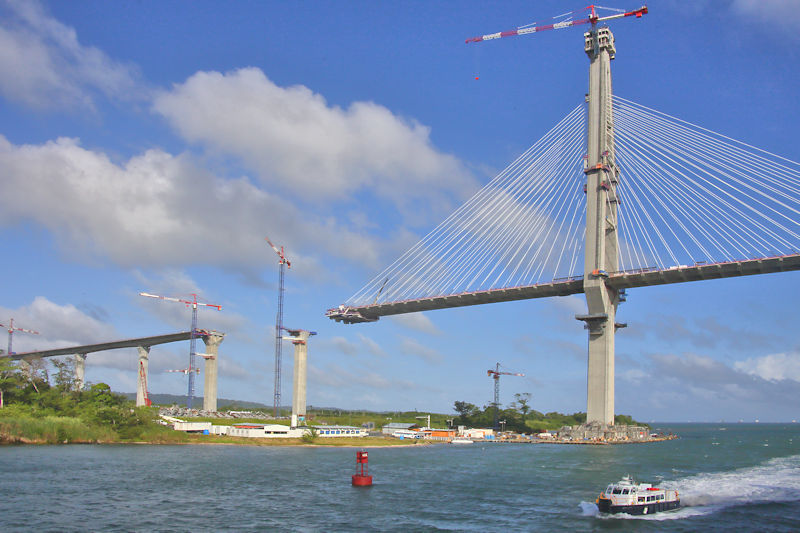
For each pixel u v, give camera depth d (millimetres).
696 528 58750
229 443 163125
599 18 199875
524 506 68625
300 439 178125
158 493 74125
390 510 65688
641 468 110312
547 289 195125
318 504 68688
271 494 75000
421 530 56906
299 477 91438
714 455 143875
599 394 193125
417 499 72812
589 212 190625
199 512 63344
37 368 188875
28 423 140125
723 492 78312
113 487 78062
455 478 93688
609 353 192000
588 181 193000
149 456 118625
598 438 191375
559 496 75812
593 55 199250
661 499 67188
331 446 169875
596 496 75938
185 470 97125
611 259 192250
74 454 117688
